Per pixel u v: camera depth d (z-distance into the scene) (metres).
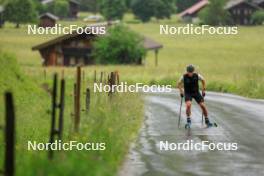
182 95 57.16
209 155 42.03
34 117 54.53
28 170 26.12
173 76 142.50
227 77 134.50
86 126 42.22
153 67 199.00
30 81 74.50
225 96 104.50
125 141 45.03
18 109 56.69
